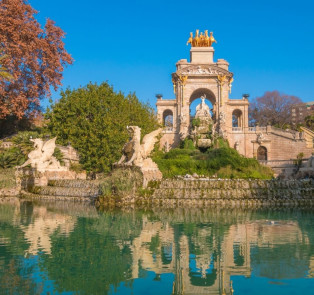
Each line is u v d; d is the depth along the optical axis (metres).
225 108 73.00
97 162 37.81
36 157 32.38
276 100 94.44
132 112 44.97
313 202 25.45
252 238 12.92
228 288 8.02
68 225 15.63
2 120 50.25
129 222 16.66
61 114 41.59
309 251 10.98
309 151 64.00
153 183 27.25
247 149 67.94
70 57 47.59
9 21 39.12
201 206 24.14
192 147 54.81
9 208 21.89
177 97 73.81
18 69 41.41
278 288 8.02
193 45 79.62
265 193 26.12
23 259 10.19
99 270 9.30
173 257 10.49
